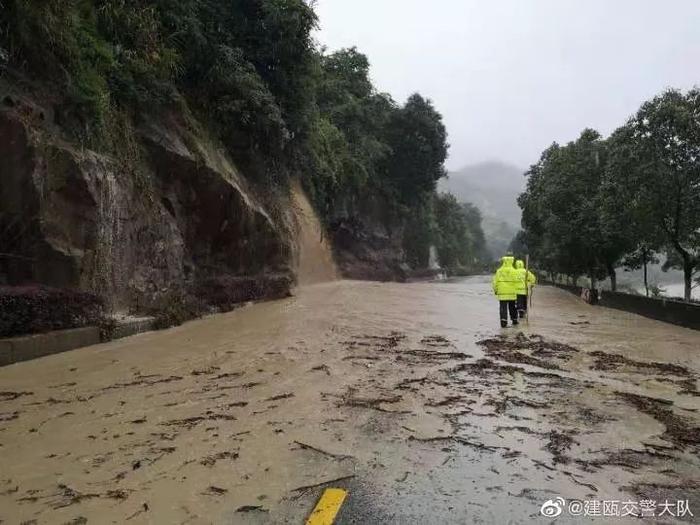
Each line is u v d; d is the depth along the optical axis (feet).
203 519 10.80
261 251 61.16
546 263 137.39
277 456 13.99
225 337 33.53
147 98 41.75
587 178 78.54
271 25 64.23
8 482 12.41
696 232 53.06
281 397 19.56
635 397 20.21
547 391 21.01
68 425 16.35
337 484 12.41
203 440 15.10
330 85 126.41
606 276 98.27
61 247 29.89
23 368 24.22
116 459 13.73
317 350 29.12
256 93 58.03
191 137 47.42
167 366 24.85
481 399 19.66
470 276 256.11
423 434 15.80
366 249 140.36
